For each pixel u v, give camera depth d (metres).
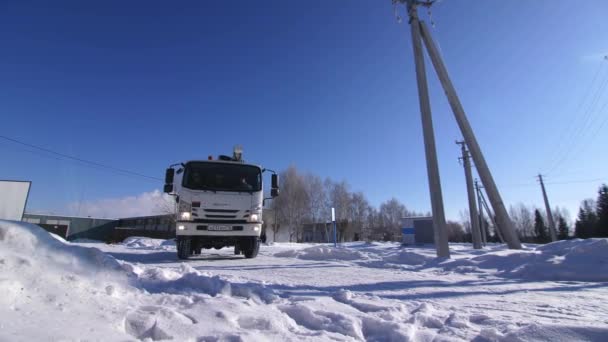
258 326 2.35
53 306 2.03
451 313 3.09
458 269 6.81
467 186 22.98
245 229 8.48
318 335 2.32
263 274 5.79
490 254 7.50
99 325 1.91
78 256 3.03
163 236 38.91
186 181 8.41
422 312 3.02
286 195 51.72
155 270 3.96
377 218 73.12
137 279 3.34
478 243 21.47
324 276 5.67
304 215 52.50
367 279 5.41
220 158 9.34
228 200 8.45
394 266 7.59
